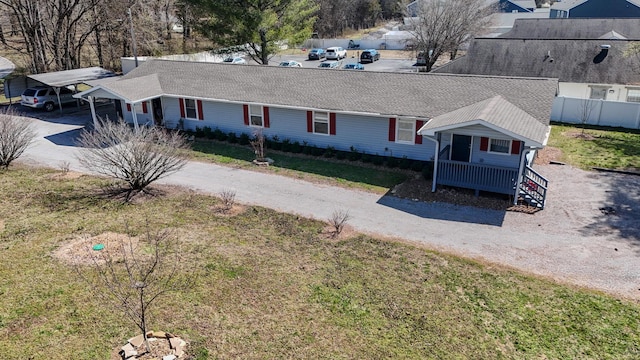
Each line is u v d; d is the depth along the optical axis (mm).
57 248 12695
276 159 20859
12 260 12023
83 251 12523
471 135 16750
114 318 9758
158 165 18188
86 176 18547
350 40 60750
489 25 42344
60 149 22062
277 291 10820
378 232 14047
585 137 23531
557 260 12312
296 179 18438
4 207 15453
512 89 18828
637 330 9500
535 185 15672
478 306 10320
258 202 16234
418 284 11180
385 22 79250
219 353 8789
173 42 51688
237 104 22906
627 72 27312
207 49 44688
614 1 47562
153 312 9945
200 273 11500
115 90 22797
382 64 48344
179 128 25016
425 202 16234
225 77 24453
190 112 24562
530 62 29703
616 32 35938
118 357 8641
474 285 11141
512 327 9625
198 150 22078
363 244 13227
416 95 19812
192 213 15219
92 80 29516
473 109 17234
